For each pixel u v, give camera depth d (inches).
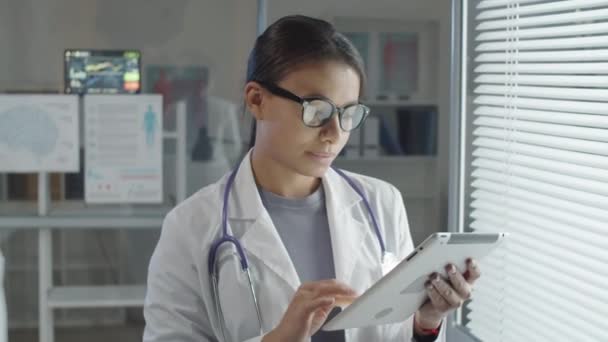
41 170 118.7
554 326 70.0
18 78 116.6
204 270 54.3
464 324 87.2
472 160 85.7
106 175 119.4
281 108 49.3
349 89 48.9
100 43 116.6
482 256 47.9
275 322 53.4
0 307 79.7
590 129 65.5
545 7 70.7
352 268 55.4
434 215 107.0
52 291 120.6
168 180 120.0
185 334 53.4
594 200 64.4
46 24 115.6
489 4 80.1
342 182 59.7
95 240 121.1
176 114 118.4
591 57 64.0
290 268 54.2
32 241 120.0
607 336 62.9
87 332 121.5
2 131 117.6
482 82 80.4
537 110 73.2
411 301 49.3
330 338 53.9
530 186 73.7
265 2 111.5
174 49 116.8
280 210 56.6
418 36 108.2
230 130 118.3
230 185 57.5
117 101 117.9
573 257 67.4
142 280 122.4
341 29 109.1
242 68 116.3
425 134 107.9
